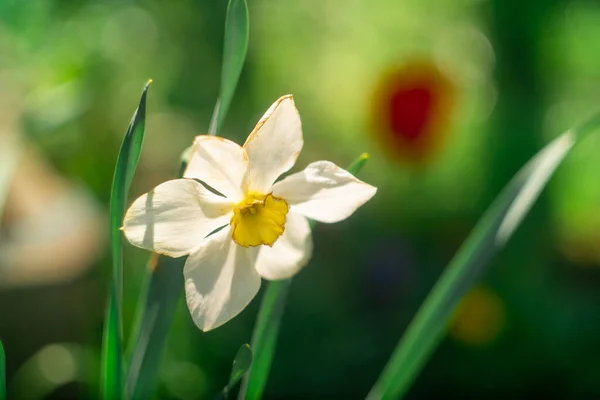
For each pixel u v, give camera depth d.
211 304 0.49
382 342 1.69
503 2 2.20
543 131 2.27
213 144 0.49
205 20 2.25
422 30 2.95
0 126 1.32
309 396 1.58
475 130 2.54
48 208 1.31
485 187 2.33
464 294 0.54
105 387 0.53
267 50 2.67
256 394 0.53
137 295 1.38
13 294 1.21
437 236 2.35
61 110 1.35
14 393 1.23
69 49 1.66
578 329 1.74
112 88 1.81
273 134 0.50
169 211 0.49
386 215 2.39
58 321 1.26
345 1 2.93
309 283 1.91
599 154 2.85
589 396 1.60
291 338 1.69
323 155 3.00
